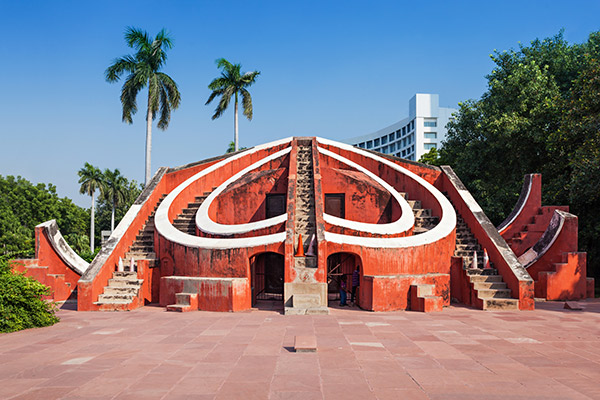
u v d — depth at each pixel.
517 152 23.38
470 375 6.09
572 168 20.22
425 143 88.31
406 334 8.89
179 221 17.14
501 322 10.38
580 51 24.80
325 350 7.51
